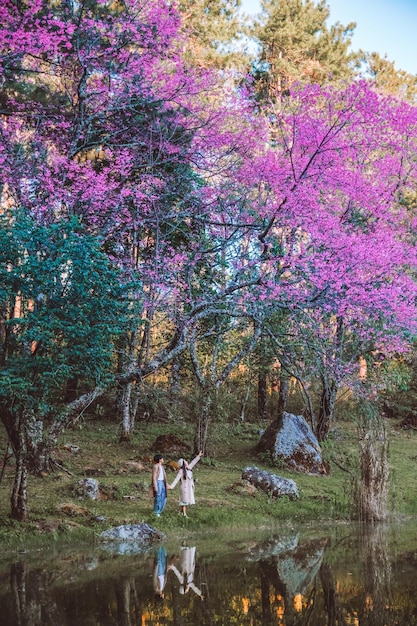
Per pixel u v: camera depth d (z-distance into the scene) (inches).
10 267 573.3
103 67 800.9
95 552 474.6
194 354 874.1
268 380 1398.9
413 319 861.2
